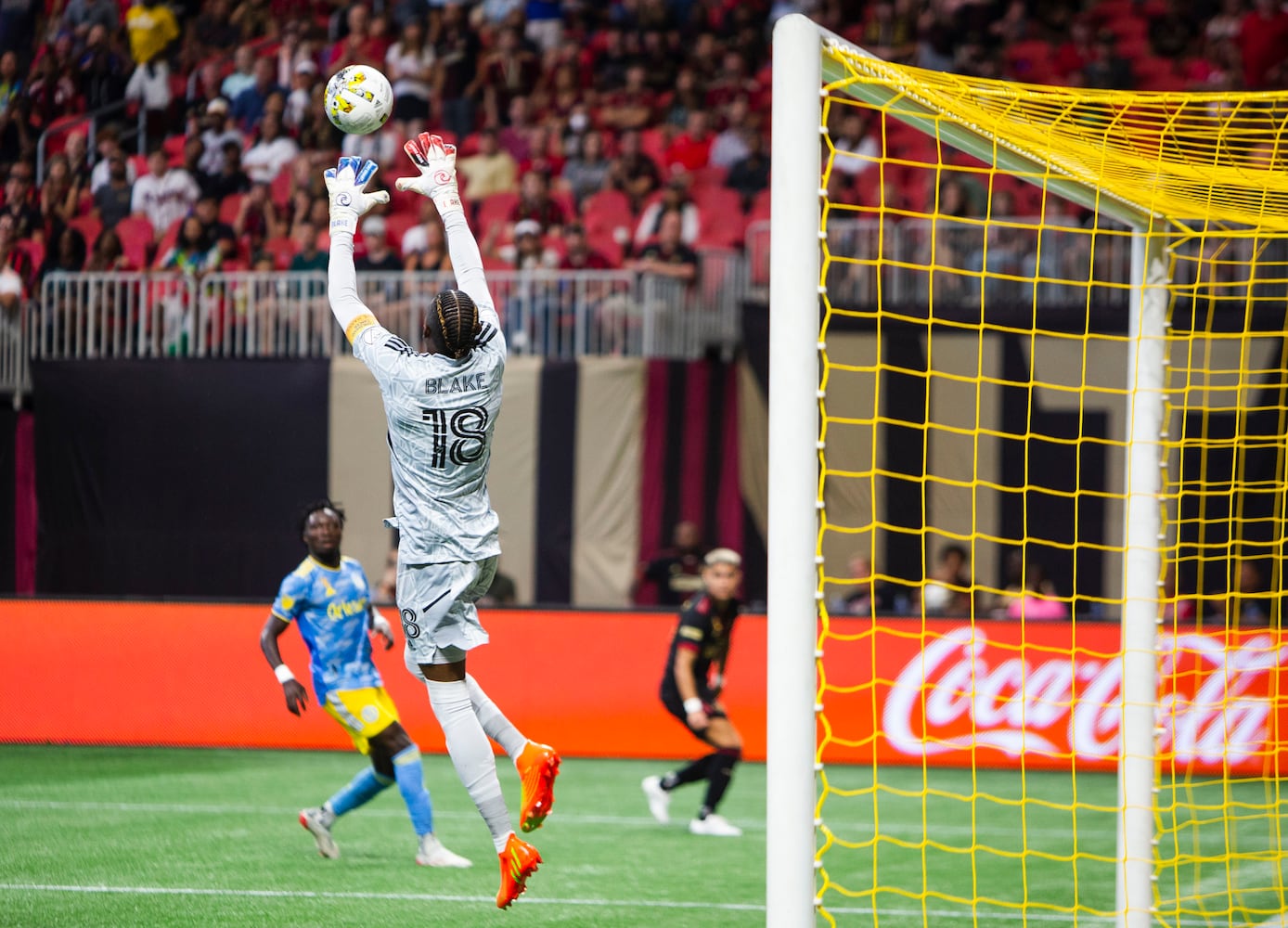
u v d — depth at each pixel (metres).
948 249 37.62
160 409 35.84
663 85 49.66
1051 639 29.12
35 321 38.38
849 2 50.53
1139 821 14.02
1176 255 15.30
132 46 48.44
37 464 36.22
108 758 28.83
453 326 11.22
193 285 38.09
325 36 49.75
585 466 35.22
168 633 31.05
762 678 30.42
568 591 35.22
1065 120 13.58
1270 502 30.70
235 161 45.88
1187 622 29.70
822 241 10.53
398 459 11.44
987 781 27.59
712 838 21.52
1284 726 27.77
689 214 43.69
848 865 19.70
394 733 18.84
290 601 18.77
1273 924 16.25
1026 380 32.75
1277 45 47.72
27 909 15.79
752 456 34.25
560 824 22.70
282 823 21.86
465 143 47.38
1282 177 14.38
